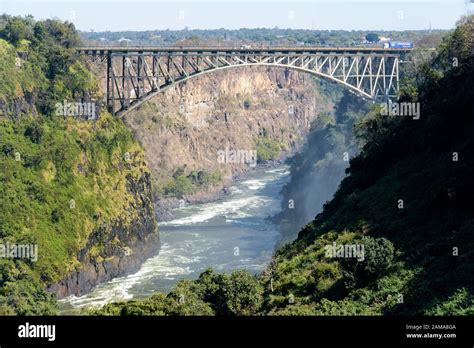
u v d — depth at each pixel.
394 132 51.78
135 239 77.12
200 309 35.62
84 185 73.38
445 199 38.56
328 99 178.88
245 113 151.50
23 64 76.12
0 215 62.62
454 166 40.69
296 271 39.31
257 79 159.12
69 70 79.94
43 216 66.38
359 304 33.12
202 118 138.88
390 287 33.41
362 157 54.59
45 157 70.62
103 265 70.25
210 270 40.03
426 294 31.39
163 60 118.06
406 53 86.56
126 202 77.81
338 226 43.47
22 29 79.75
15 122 71.94
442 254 34.22
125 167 80.75
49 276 62.28
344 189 51.81
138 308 36.03
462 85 47.38
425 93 53.72
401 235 38.03
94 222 71.06
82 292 66.50
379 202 43.41
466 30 53.19
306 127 165.50
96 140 78.19
